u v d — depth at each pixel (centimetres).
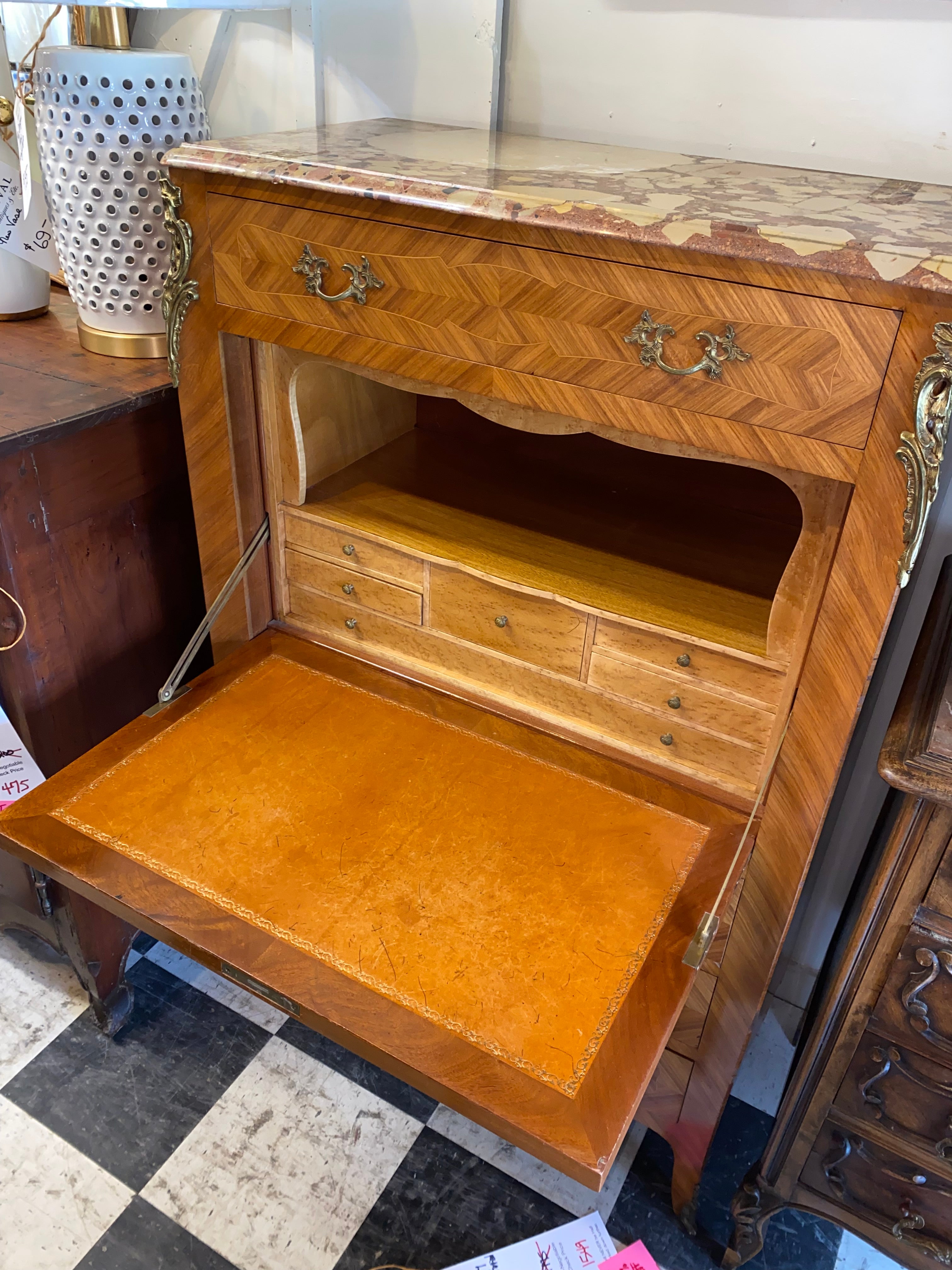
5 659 110
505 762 100
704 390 74
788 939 147
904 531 71
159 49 134
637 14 104
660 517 115
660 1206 123
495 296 79
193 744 100
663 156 104
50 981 147
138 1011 143
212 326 98
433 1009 75
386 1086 135
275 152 88
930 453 67
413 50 117
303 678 111
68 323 132
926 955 83
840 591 76
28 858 89
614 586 100
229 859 87
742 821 92
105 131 103
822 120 100
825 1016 92
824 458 72
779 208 77
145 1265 113
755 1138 132
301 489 110
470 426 132
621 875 87
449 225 78
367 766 98
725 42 101
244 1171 123
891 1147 95
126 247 110
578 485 122
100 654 123
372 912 82
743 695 91
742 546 110
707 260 69
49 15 137
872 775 128
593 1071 71
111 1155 124
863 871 123
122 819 91
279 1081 134
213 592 117
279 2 115
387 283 84
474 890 85
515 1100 69
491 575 101
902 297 64
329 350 91
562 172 88
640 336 74
